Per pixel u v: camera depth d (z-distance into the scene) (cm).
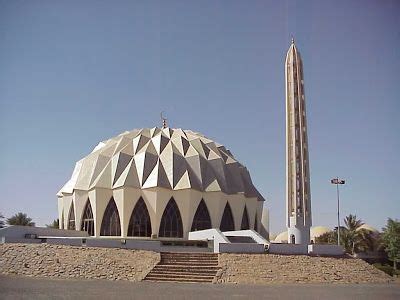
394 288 2997
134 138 6356
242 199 6053
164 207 5603
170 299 2192
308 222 4812
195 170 5894
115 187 5653
